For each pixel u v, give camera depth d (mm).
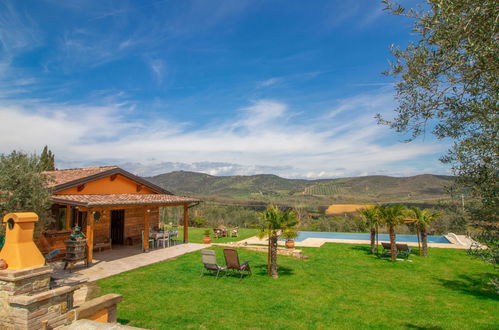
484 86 3541
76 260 11273
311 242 20438
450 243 20438
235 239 21000
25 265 4477
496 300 9180
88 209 12516
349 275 11969
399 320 7527
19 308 4207
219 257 14805
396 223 14625
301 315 7652
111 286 9516
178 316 7254
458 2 3115
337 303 8672
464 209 3691
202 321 7000
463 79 3619
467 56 3316
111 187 17172
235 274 11609
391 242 14750
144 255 14625
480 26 3105
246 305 8211
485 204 3482
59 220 13930
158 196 18969
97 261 13109
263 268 12820
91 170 17500
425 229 15891
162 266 12398
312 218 43344
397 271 12750
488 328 7121
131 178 18125
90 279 10281
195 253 15281
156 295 8766
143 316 7176
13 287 4262
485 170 3475
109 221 16797
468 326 7227
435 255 16047
